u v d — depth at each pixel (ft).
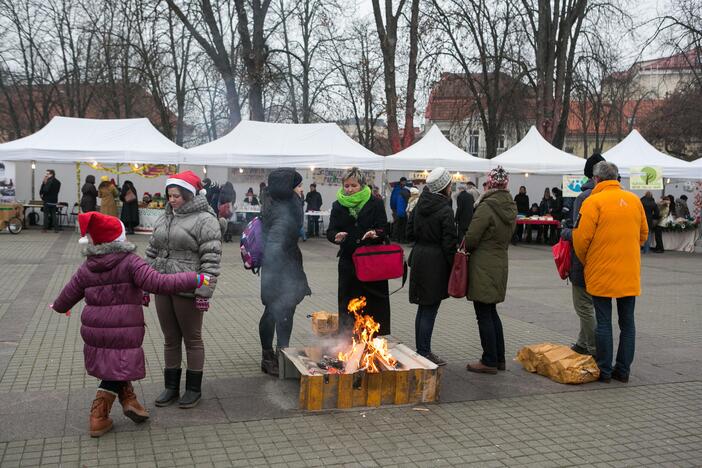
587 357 16.84
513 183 76.23
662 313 26.50
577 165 58.65
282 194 15.72
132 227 57.21
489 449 12.12
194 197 13.47
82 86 104.68
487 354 16.99
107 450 11.44
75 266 34.99
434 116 120.98
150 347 18.60
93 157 53.93
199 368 13.82
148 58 84.53
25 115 109.09
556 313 25.75
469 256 16.71
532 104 88.89
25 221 60.70
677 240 57.41
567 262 18.33
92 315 11.77
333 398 13.85
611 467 11.48
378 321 16.76
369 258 15.93
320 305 26.14
